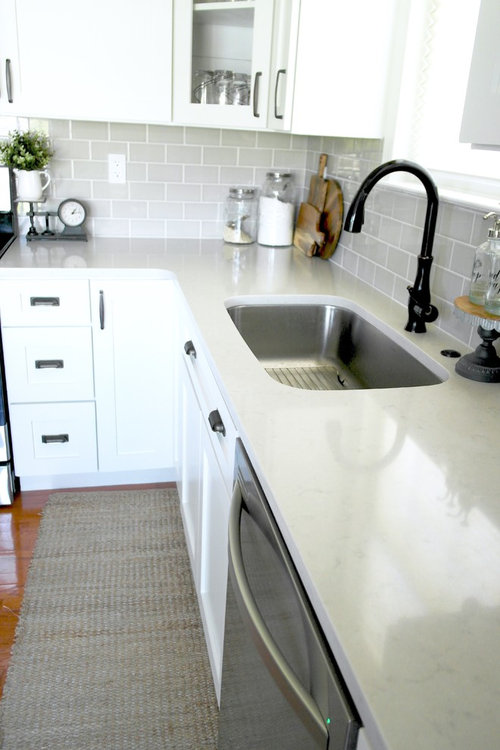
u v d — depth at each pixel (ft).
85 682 5.47
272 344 6.35
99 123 8.34
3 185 8.01
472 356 4.42
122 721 5.13
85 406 7.70
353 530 2.59
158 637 5.99
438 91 6.09
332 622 2.09
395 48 6.26
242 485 3.56
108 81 7.21
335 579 2.30
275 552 2.81
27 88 7.07
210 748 4.95
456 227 5.07
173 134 8.60
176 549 7.23
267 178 8.79
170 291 7.40
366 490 2.89
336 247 7.87
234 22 7.27
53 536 7.35
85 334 7.36
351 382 6.04
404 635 2.06
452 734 1.72
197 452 5.67
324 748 2.16
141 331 7.50
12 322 7.13
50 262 7.24
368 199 6.84
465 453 3.31
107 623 6.12
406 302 5.99
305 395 3.92
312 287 6.64
